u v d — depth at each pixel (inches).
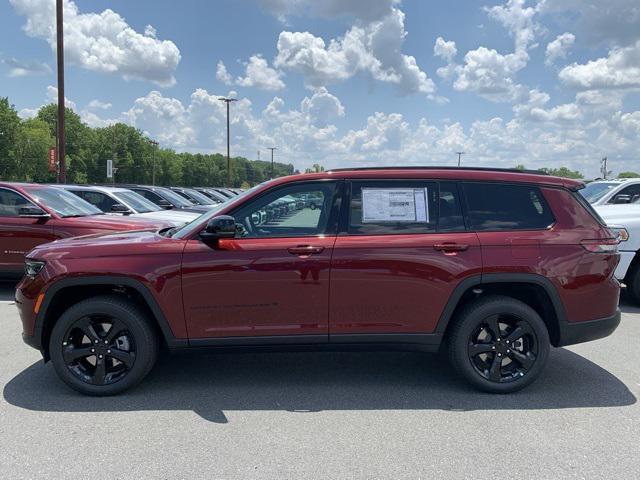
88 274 164.2
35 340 167.8
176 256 165.0
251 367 198.7
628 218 295.0
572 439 140.6
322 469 124.9
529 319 168.9
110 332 167.9
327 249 165.5
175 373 191.6
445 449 134.7
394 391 175.2
